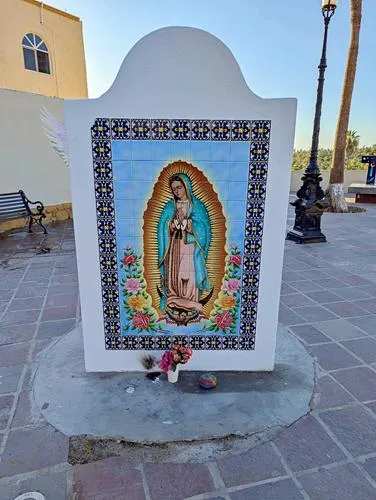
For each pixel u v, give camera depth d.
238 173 2.32
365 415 2.29
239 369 2.75
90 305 2.60
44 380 2.63
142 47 2.09
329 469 1.90
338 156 11.20
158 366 2.72
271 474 1.87
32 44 10.55
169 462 1.95
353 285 4.71
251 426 2.19
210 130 2.24
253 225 2.44
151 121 2.22
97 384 2.58
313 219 7.21
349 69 10.51
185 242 2.48
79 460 1.95
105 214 2.41
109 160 2.29
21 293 4.32
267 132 2.24
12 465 1.92
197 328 2.67
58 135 2.45
